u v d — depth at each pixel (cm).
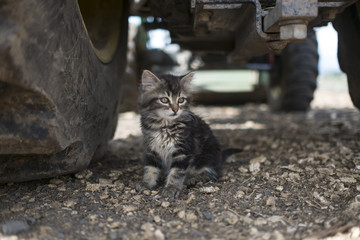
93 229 54
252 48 73
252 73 191
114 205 61
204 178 73
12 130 51
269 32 62
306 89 156
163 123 73
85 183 68
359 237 52
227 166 81
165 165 76
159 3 80
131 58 162
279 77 170
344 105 193
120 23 81
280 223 56
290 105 162
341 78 352
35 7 48
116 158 85
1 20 46
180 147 72
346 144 88
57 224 55
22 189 64
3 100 50
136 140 109
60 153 60
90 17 78
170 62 187
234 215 58
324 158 77
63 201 61
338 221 55
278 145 95
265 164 79
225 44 96
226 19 71
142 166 80
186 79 77
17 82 47
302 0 55
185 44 96
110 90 74
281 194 64
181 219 57
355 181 67
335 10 64
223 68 186
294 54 154
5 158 58
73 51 57
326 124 124
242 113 174
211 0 62
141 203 63
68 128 57
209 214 59
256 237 53
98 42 74
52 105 52
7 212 57
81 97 60
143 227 55
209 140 78
